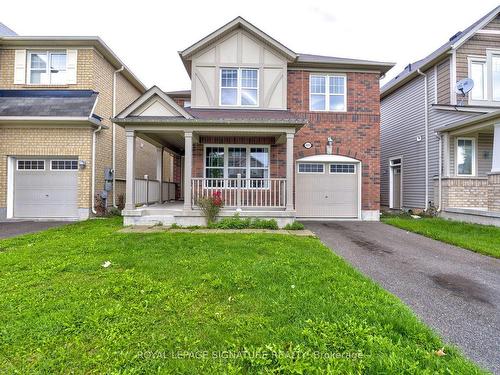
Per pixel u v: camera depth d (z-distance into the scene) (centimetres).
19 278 397
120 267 450
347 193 1109
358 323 276
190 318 289
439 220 1020
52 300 327
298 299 330
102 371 216
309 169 1100
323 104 1107
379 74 1122
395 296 362
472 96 1166
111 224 905
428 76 1259
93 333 262
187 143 891
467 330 292
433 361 225
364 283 386
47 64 1134
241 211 881
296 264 466
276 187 1046
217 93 1057
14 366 221
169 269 434
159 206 1038
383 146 1609
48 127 1054
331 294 347
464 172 1145
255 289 362
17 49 1118
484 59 1166
